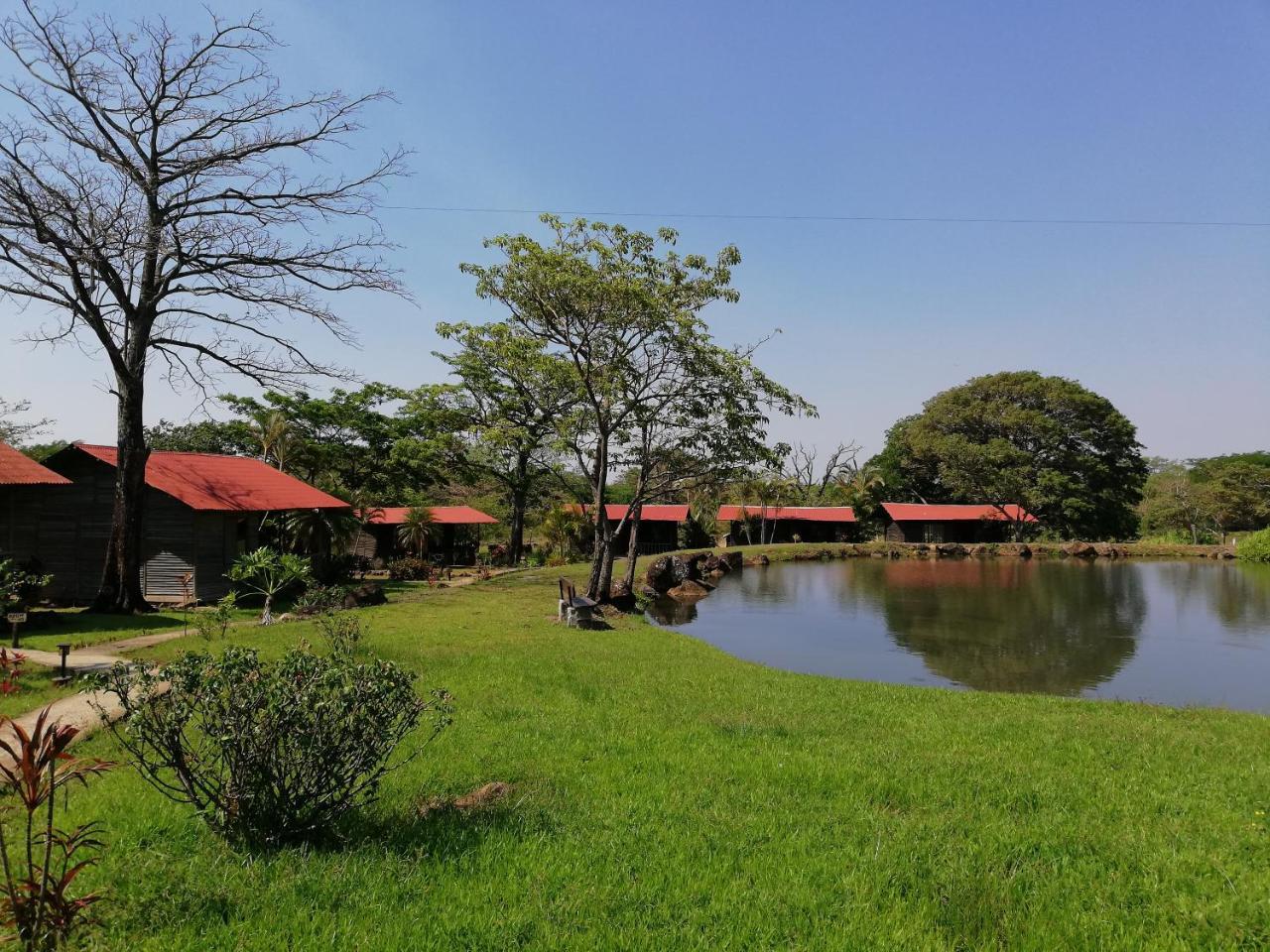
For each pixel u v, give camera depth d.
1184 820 6.38
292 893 4.57
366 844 5.37
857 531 70.25
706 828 5.96
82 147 19.33
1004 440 69.81
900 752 8.50
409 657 13.87
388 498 51.31
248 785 5.11
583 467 25.95
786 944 4.28
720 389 24.88
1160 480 92.44
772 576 43.22
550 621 21.05
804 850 5.59
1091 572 45.88
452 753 7.87
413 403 43.38
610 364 24.28
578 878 5.01
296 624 18.38
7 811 5.87
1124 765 8.23
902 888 5.05
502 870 5.09
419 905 4.54
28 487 23.33
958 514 68.06
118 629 17.70
